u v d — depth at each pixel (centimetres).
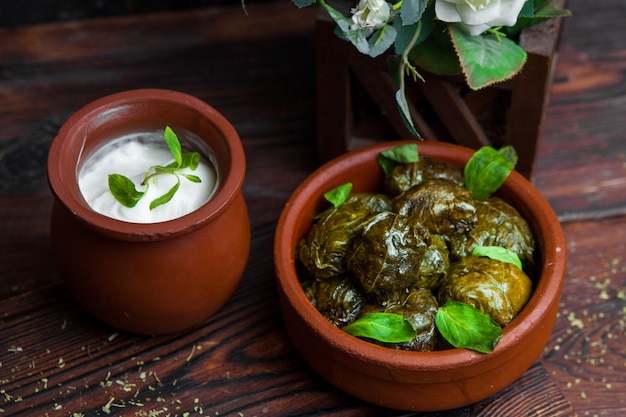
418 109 73
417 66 68
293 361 68
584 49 85
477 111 71
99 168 66
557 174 77
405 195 65
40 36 86
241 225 65
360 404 66
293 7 88
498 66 65
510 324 61
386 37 64
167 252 62
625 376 67
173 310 65
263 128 80
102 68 83
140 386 66
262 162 78
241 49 85
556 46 74
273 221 75
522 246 66
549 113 81
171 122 66
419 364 60
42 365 67
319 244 65
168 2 88
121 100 65
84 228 62
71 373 67
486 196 68
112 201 63
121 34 86
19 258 72
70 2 87
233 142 64
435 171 68
